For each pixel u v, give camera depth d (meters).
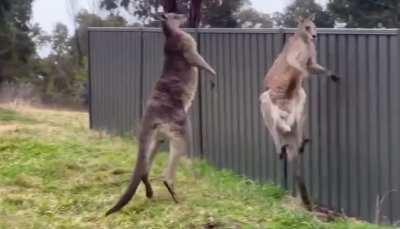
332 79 9.42
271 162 10.81
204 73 12.37
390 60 8.59
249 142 11.31
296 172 9.55
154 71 13.81
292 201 9.79
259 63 10.98
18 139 13.37
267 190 10.27
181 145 9.34
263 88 10.73
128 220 8.62
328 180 9.73
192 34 12.48
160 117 9.26
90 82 16.59
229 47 11.67
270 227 8.00
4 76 31.70
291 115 9.45
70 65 34.38
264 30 10.80
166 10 22.52
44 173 10.91
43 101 32.69
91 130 15.91
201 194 9.65
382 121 8.77
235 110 11.62
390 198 8.69
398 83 8.49
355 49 9.12
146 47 14.11
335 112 9.52
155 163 11.62
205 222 8.27
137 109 14.57
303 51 9.35
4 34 31.05
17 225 8.36
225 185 10.34
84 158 11.90
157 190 9.79
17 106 24.08
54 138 13.87
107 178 10.55
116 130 15.45
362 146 9.12
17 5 32.00
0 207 9.12
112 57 15.55
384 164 8.77
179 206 8.98
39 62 34.25
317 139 9.88
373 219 8.98
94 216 8.80
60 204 9.31
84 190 10.02
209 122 12.31
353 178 9.30
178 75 9.54
